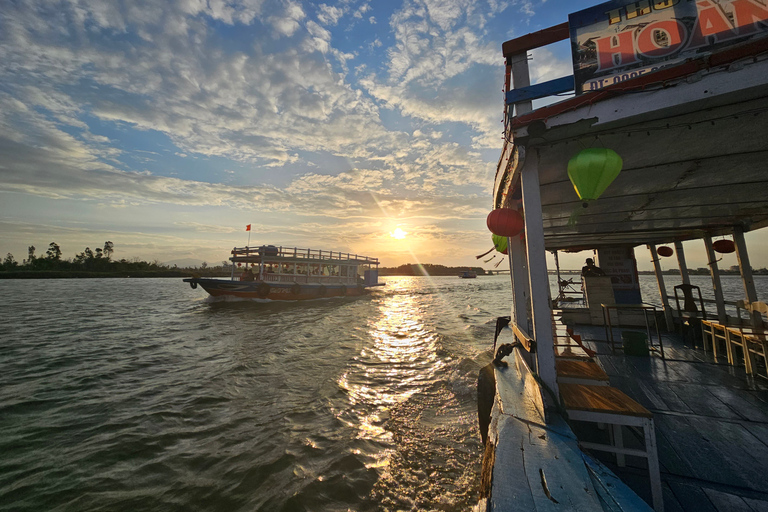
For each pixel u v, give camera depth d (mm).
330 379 8203
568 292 12812
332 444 5105
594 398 2705
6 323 16516
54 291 38438
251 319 18406
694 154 2764
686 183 3512
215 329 15352
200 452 4910
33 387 7734
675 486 2389
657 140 2488
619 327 7852
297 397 7031
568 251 9938
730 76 1896
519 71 2875
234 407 6523
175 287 48656
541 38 2760
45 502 3920
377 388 7605
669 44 2133
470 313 22125
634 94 2150
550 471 1930
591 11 2426
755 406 3578
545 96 2596
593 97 2248
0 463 4676
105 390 7520
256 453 4871
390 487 4121
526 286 4238
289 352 11062
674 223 5590
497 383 3363
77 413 6262
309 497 3945
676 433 3078
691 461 2658
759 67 1837
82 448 5035
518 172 2842
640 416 2379
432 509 3752
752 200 4137
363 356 10633
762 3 1918
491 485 1872
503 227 3023
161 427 5688
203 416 6117
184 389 7551
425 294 41094
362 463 4609
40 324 16328
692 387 4160
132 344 12266
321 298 27359
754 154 2736
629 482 2461
